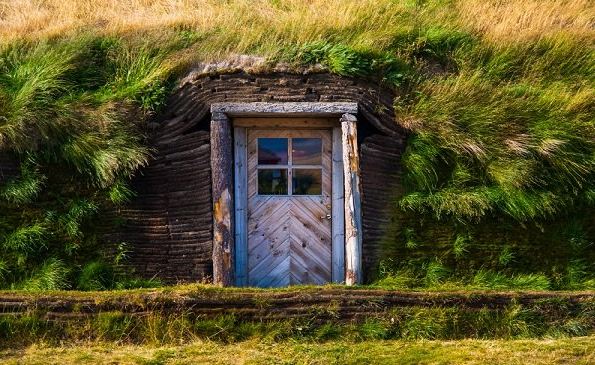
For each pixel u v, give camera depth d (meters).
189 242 9.15
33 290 8.38
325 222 9.52
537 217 9.21
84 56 10.06
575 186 9.34
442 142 9.50
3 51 10.22
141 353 7.40
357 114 9.42
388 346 7.66
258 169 9.58
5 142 9.11
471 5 12.27
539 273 9.09
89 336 7.74
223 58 9.72
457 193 9.27
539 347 7.61
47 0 13.73
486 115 9.57
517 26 11.37
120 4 13.30
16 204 8.95
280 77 9.54
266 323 7.90
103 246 8.98
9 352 7.43
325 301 8.01
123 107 9.44
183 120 9.51
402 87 9.80
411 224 9.23
